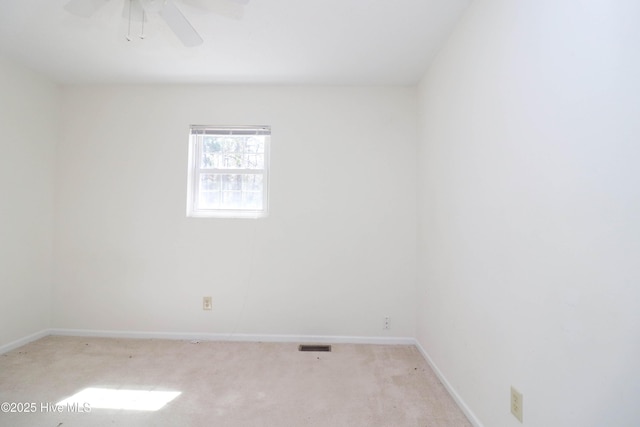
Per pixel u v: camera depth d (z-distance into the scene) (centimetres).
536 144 120
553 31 111
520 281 129
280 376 219
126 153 293
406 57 239
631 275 83
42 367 227
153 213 291
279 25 201
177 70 266
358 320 285
